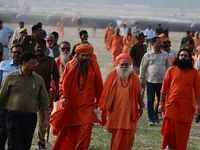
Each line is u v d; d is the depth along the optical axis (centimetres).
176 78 1841
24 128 1529
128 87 1775
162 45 2764
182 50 1845
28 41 2203
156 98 2759
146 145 2053
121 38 5494
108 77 1805
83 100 1770
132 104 1762
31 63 1495
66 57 2178
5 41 3838
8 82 1506
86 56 1770
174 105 1839
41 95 1567
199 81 1850
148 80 2536
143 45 3016
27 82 1512
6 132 1631
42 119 1880
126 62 1781
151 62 2522
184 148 1858
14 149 1482
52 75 1927
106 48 7675
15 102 1499
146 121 2677
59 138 1811
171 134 1858
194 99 2909
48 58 1902
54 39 2548
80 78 1780
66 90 1770
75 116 1759
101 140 2103
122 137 1736
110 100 1780
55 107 2042
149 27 8575
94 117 1767
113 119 1755
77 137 1759
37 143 2025
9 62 1764
